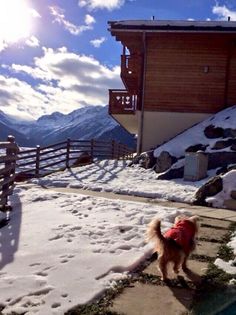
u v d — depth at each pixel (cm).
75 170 1133
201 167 955
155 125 1413
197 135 1182
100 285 325
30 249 415
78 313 280
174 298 310
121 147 1883
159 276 353
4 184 614
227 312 289
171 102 1403
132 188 812
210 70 1388
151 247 413
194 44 1395
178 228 359
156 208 614
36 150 1027
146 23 1393
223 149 1049
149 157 1168
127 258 383
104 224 501
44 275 347
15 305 294
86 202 637
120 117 1608
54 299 300
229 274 358
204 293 321
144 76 1419
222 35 1354
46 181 886
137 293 317
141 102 1428
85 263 370
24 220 535
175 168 1012
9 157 643
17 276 345
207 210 639
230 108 1308
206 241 460
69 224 502
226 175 705
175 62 1405
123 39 1452
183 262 362
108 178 982
